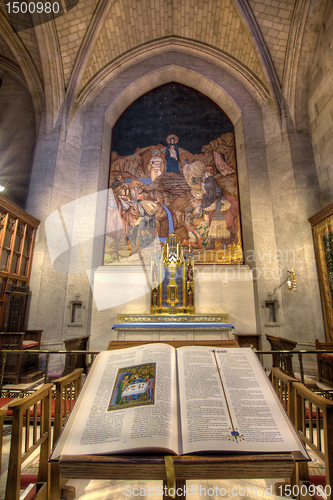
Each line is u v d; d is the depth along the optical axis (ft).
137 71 36.17
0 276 22.84
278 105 31.60
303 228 27.63
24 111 34.45
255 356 6.69
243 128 33.22
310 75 30.37
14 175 32.14
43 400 7.13
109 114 35.09
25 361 21.63
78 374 8.75
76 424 4.94
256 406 5.30
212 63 36.22
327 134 27.61
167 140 35.42
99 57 33.78
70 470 4.42
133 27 33.71
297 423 7.30
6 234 23.97
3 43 32.40
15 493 5.39
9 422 13.23
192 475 4.47
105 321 27.50
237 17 31.55
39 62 31.96
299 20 28.73
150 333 23.24
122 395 5.46
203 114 36.45
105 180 33.35
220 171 34.14
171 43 36.37
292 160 29.53
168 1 32.58
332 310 24.04
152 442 4.41
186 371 6.08
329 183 27.14
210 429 4.78
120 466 4.39
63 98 32.32
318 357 21.65
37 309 26.07
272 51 31.65
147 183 33.83
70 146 32.01
